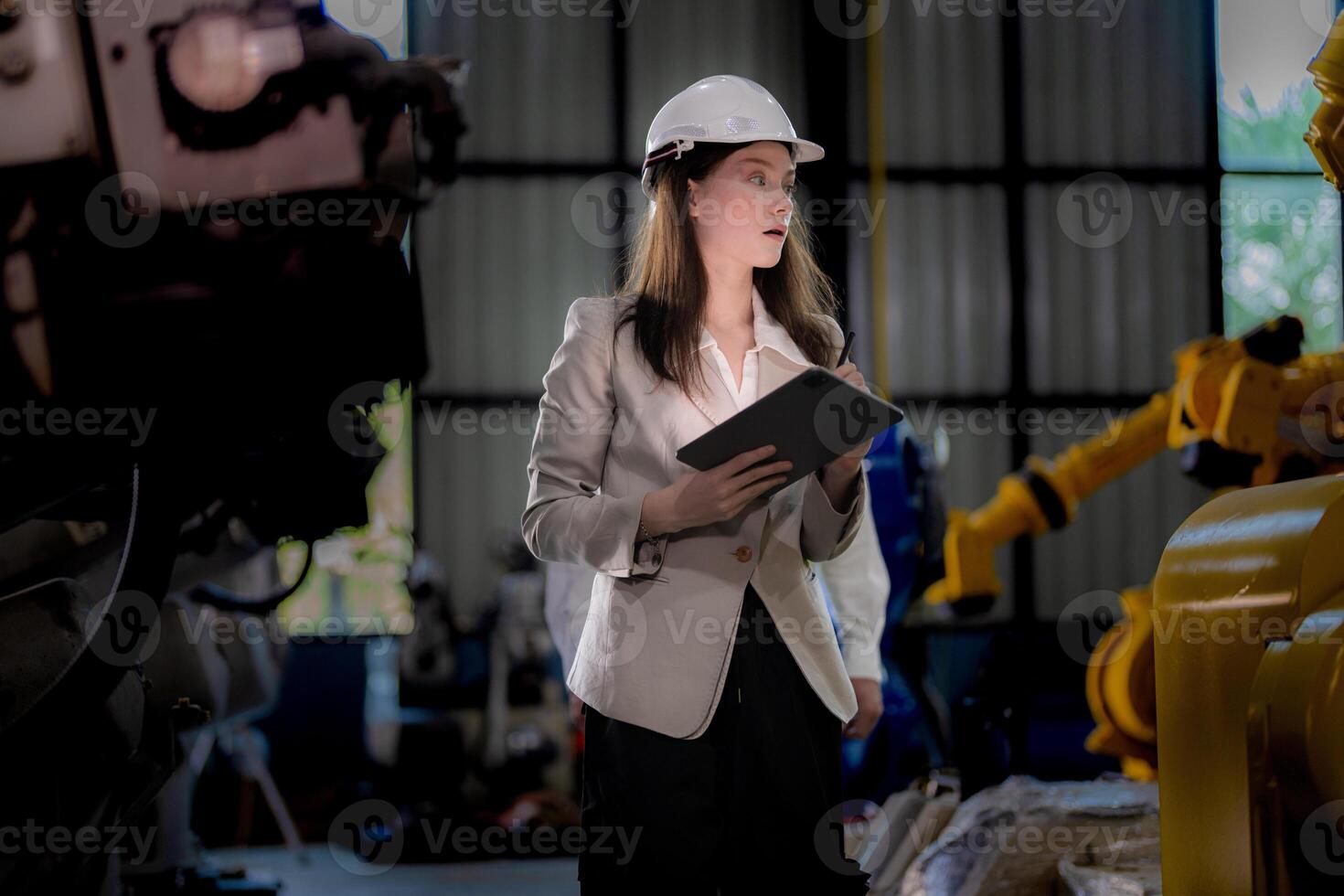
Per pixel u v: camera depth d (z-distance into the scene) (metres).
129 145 2.06
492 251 10.18
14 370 2.10
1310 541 1.96
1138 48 10.65
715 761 2.18
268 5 2.09
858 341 10.54
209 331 2.14
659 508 2.12
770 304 2.43
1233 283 10.70
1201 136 10.67
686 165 2.29
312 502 2.57
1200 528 2.29
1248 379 3.39
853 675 2.89
